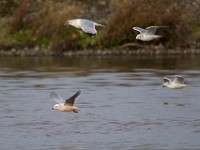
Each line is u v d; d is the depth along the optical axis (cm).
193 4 6222
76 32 6084
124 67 4919
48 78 4341
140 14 5928
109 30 5997
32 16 6291
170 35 5956
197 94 3609
